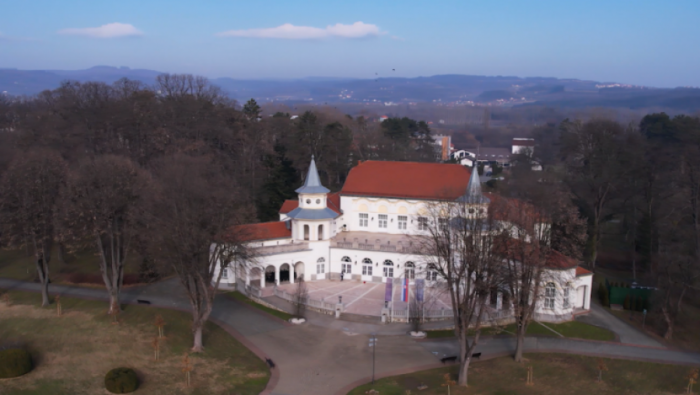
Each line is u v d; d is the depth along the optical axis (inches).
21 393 1911.9
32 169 2778.1
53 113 5068.9
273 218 4232.3
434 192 3614.7
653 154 4397.1
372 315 2874.0
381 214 3742.6
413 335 2628.0
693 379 2007.9
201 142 4682.6
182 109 4950.8
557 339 2576.3
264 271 3228.3
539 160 7007.9
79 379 2057.1
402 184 3740.2
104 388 2014.0
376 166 3905.0
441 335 2657.5
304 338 2596.0
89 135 4685.0
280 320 2807.6
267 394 2064.5
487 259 2255.2
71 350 2272.4
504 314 2807.6
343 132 5349.4
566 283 2783.0
